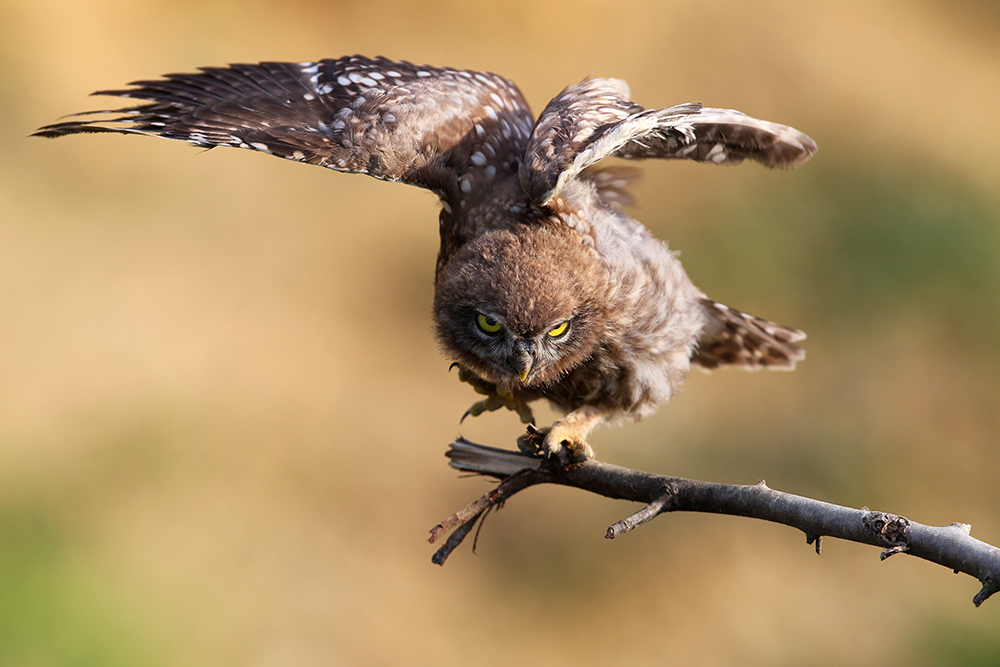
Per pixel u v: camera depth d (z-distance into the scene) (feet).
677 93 62.80
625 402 21.04
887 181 59.88
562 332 19.67
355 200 54.44
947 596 42.55
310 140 19.75
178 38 57.06
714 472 46.57
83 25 55.26
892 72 67.00
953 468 48.29
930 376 51.62
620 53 63.87
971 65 69.92
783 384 50.47
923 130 63.57
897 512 46.29
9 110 52.13
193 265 49.75
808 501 15.62
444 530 17.38
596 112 18.93
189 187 52.60
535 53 62.80
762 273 54.44
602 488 17.43
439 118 20.47
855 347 52.29
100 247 49.14
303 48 59.31
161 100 20.06
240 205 52.65
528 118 22.03
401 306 50.80
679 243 54.44
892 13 72.23
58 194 50.49
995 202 59.93
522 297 18.93
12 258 47.42
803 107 63.62
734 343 26.16
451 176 20.21
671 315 21.06
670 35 65.46
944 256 56.59
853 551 43.86
